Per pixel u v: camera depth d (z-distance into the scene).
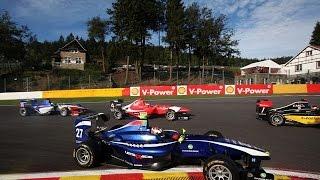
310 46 55.25
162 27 60.03
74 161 9.75
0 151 11.24
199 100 30.97
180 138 8.38
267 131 14.75
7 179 8.15
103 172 8.54
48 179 8.10
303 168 8.97
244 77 58.06
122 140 9.01
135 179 7.99
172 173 8.33
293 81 48.66
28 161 9.87
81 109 22.34
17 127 17.00
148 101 31.44
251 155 7.59
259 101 17.92
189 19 59.41
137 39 55.97
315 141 12.55
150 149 8.62
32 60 76.12
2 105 32.72
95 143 9.04
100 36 73.12
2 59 71.44
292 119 15.91
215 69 85.25
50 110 22.50
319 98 30.11
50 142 12.65
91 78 58.72
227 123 17.19
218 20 60.41
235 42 61.88
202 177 8.02
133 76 63.97
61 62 78.69
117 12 54.81
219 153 8.00
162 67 80.62
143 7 54.38
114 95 38.19
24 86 52.84
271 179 7.46
